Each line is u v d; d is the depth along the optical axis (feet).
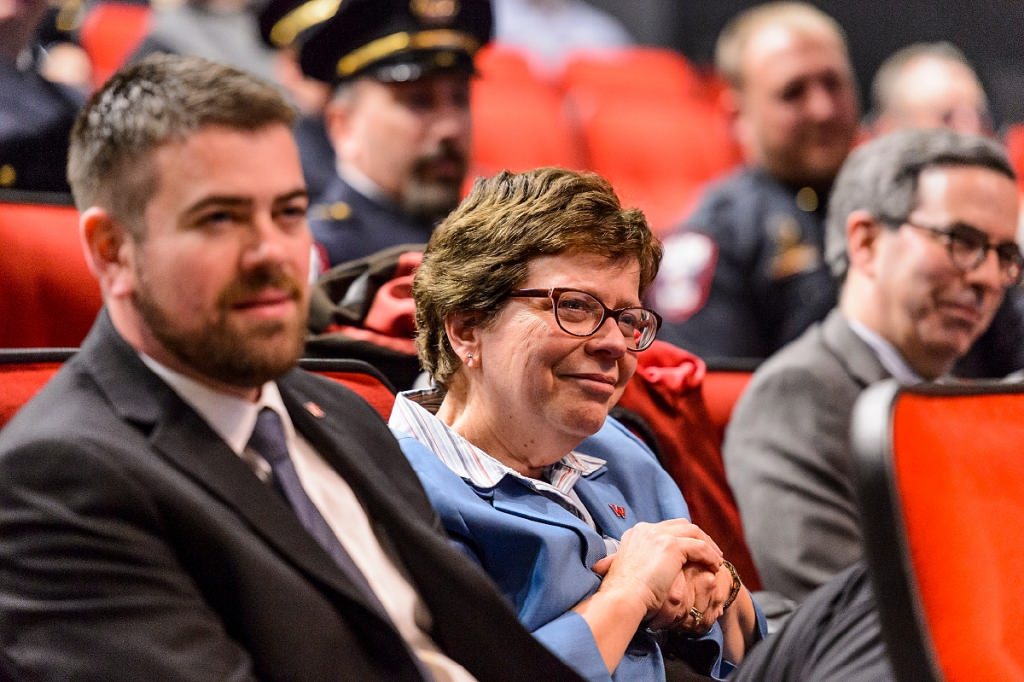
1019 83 51.37
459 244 12.84
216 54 33.68
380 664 9.80
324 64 24.59
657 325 12.97
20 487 9.05
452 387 13.39
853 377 18.60
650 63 45.42
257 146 9.61
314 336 15.80
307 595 9.53
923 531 10.23
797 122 29.32
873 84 51.72
